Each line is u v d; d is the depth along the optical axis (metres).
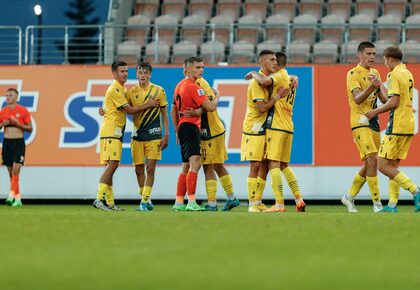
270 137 41.38
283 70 41.47
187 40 71.44
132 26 62.47
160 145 45.06
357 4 74.75
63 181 59.66
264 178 43.09
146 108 44.28
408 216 33.72
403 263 19.06
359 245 22.39
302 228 26.98
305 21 72.19
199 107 41.91
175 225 28.25
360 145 41.50
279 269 17.88
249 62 66.62
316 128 58.09
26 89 60.12
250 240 23.34
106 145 44.28
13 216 34.53
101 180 44.66
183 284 15.98
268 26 63.53
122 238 24.06
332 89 58.09
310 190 58.06
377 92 41.38
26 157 59.81
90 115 59.72
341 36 70.06
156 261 19.14
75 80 59.94
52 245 22.45
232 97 58.44
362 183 42.81
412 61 65.00
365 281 16.44
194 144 42.06
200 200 60.72
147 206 45.38
